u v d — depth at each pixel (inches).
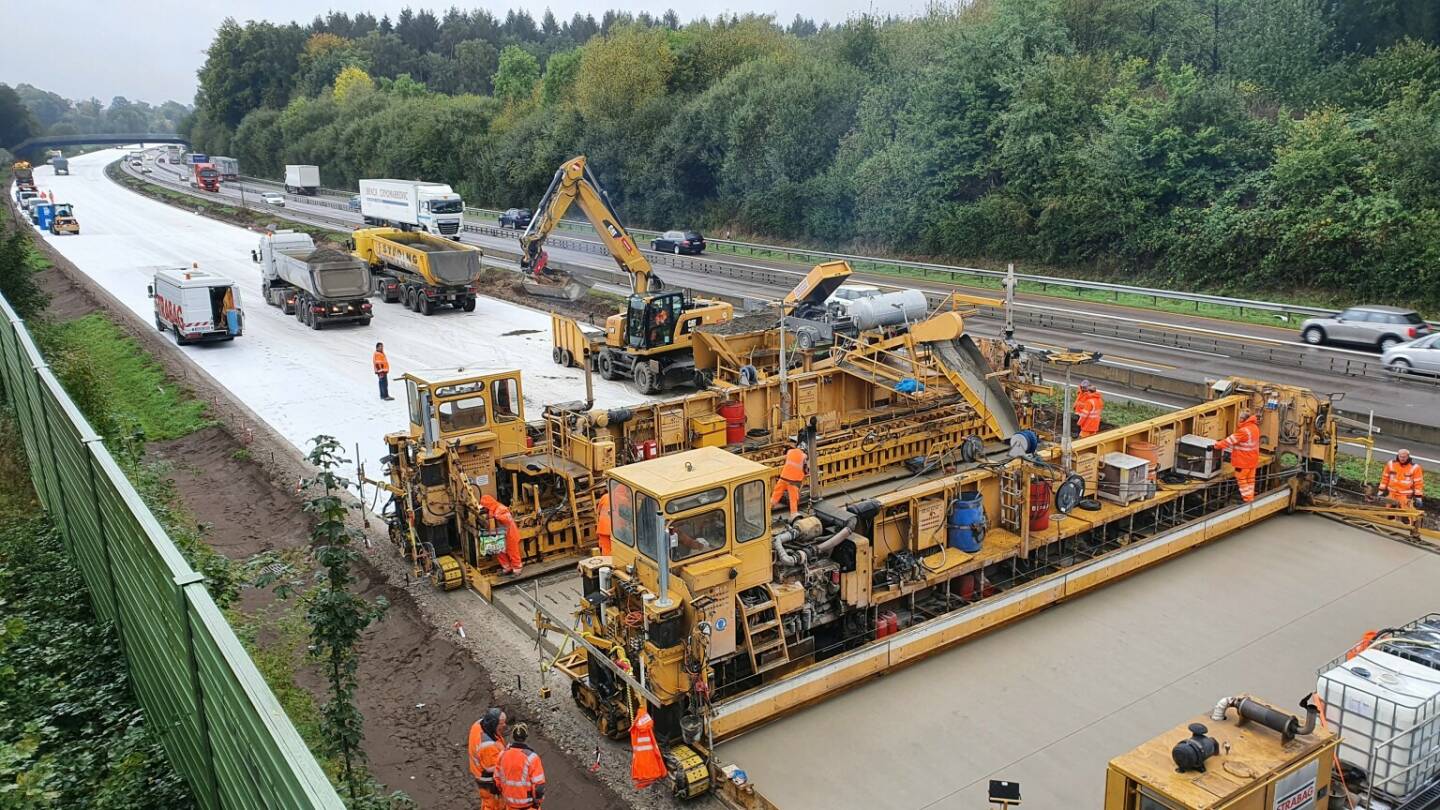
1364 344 1246.9
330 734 404.5
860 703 488.1
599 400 1095.0
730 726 450.6
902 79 2455.7
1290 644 530.6
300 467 863.7
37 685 403.5
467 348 1352.1
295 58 5984.3
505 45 6569.9
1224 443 708.0
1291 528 692.7
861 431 829.8
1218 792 286.4
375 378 1173.7
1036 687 496.1
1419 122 1590.8
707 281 1956.2
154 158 6771.7
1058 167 2069.4
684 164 2994.6
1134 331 1364.4
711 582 442.9
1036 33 2297.0
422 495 644.7
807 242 2635.3
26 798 312.7
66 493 492.7
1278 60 2043.6
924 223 2305.6
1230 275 1769.2
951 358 767.1
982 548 586.6
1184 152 1886.1
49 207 2736.2
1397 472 681.0
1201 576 617.3
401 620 601.9
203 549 628.7
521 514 666.8
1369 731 377.7
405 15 6914.4
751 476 462.0
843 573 516.1
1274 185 1729.8
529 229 1389.0
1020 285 1915.6
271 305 1676.9
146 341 1376.7
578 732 485.4
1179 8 2358.5
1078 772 428.8
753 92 2768.2
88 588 473.1
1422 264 1517.0
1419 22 1930.4
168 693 326.0
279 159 5206.7
